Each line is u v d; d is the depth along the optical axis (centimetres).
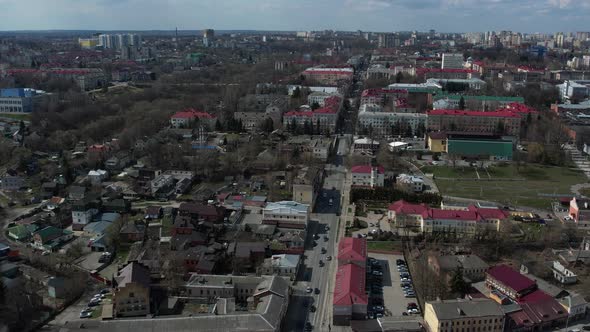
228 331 19950
